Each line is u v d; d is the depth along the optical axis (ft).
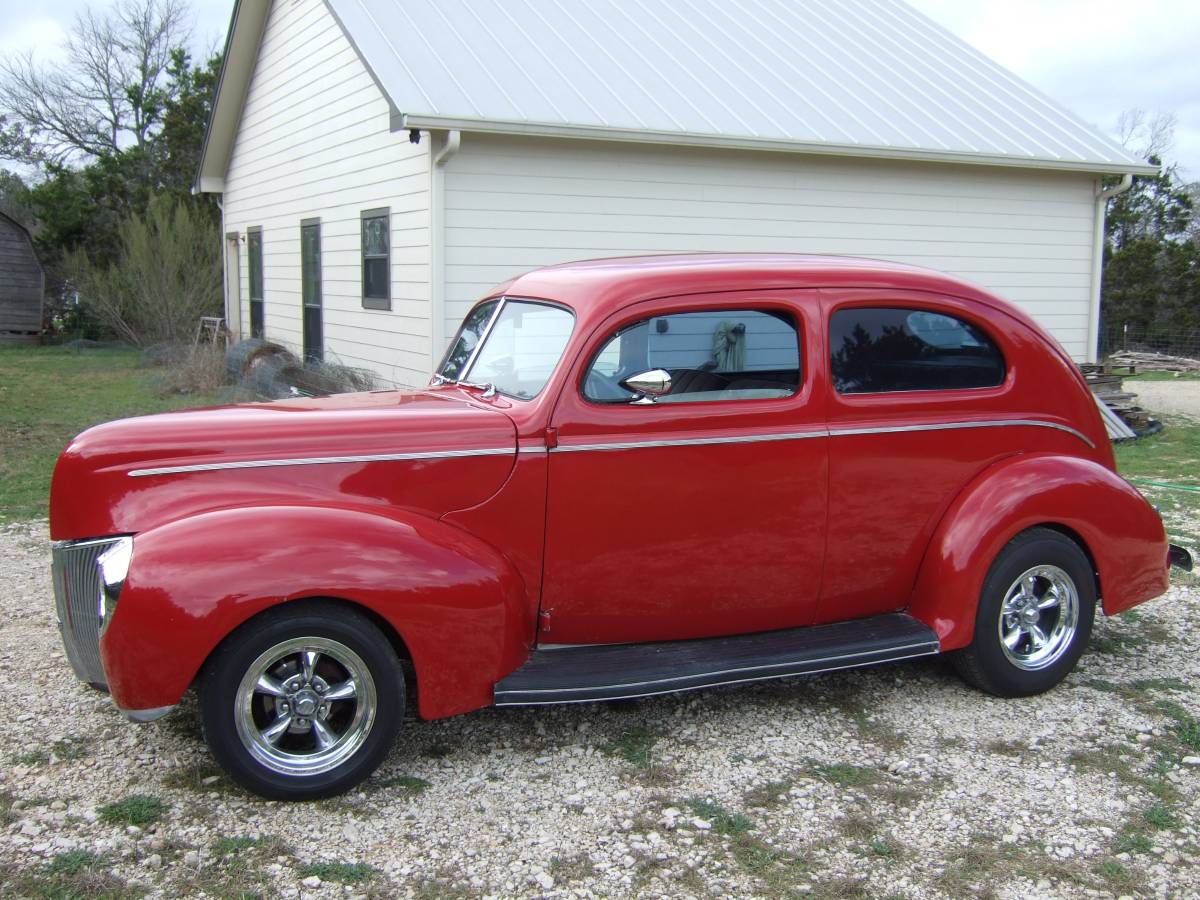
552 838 11.11
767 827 11.37
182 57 101.45
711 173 36.04
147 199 88.22
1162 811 11.71
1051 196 41.78
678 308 13.28
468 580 12.01
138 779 12.22
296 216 48.73
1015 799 12.01
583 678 12.54
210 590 10.94
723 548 13.52
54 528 12.32
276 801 11.72
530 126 31.68
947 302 14.48
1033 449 15.07
